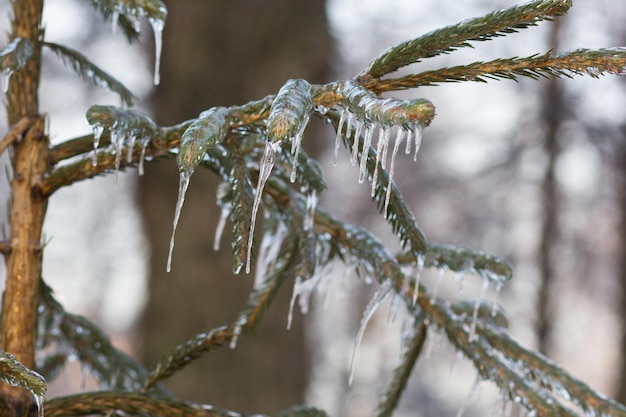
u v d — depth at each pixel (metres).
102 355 1.61
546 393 1.34
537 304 10.89
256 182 1.35
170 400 1.25
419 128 0.77
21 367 0.82
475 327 1.41
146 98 8.02
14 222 1.25
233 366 5.09
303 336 5.43
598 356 13.78
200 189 5.33
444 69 0.95
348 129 0.95
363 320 1.33
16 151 1.27
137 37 1.54
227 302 5.27
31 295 1.25
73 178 1.24
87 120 1.02
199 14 5.36
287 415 1.39
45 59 9.53
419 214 11.80
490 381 1.37
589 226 10.84
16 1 1.32
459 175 11.30
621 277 9.42
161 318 5.32
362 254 1.38
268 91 5.38
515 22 0.90
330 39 5.58
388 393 1.51
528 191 10.98
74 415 1.22
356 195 11.84
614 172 10.11
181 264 5.29
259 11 5.35
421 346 1.46
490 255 1.36
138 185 5.75
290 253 1.43
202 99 5.36
